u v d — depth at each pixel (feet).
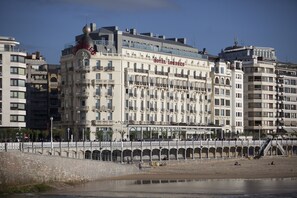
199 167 567.59
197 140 652.89
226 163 618.03
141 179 455.22
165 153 615.98
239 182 443.32
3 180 356.18
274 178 482.28
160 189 387.55
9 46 618.03
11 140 547.90
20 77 618.03
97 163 447.42
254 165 597.93
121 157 549.13
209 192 373.40
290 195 361.30
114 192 368.48
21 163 369.50
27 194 350.23
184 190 382.83
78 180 416.67
